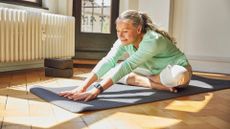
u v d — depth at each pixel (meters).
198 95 1.85
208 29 3.35
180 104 1.57
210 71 3.34
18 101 1.48
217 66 3.31
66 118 1.22
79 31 3.55
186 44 3.46
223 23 3.28
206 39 3.36
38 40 2.78
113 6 3.58
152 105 1.52
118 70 1.61
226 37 3.28
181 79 1.82
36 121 1.17
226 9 3.26
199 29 3.38
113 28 3.62
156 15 3.45
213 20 3.32
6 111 1.29
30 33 2.69
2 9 2.40
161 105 1.53
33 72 2.68
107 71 1.75
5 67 2.69
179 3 3.45
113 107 1.42
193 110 1.45
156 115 1.33
